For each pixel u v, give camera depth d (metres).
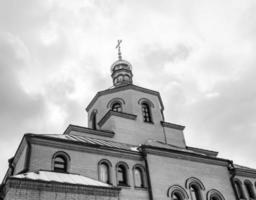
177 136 27.62
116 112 25.77
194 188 21.53
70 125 23.17
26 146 17.69
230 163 24.67
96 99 29.61
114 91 28.91
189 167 22.02
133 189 19.23
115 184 18.92
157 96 29.77
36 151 17.50
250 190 25.20
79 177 16.16
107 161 19.59
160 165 20.89
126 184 19.33
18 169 18.95
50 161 17.59
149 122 27.09
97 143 20.66
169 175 20.73
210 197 21.58
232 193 22.92
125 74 33.66
